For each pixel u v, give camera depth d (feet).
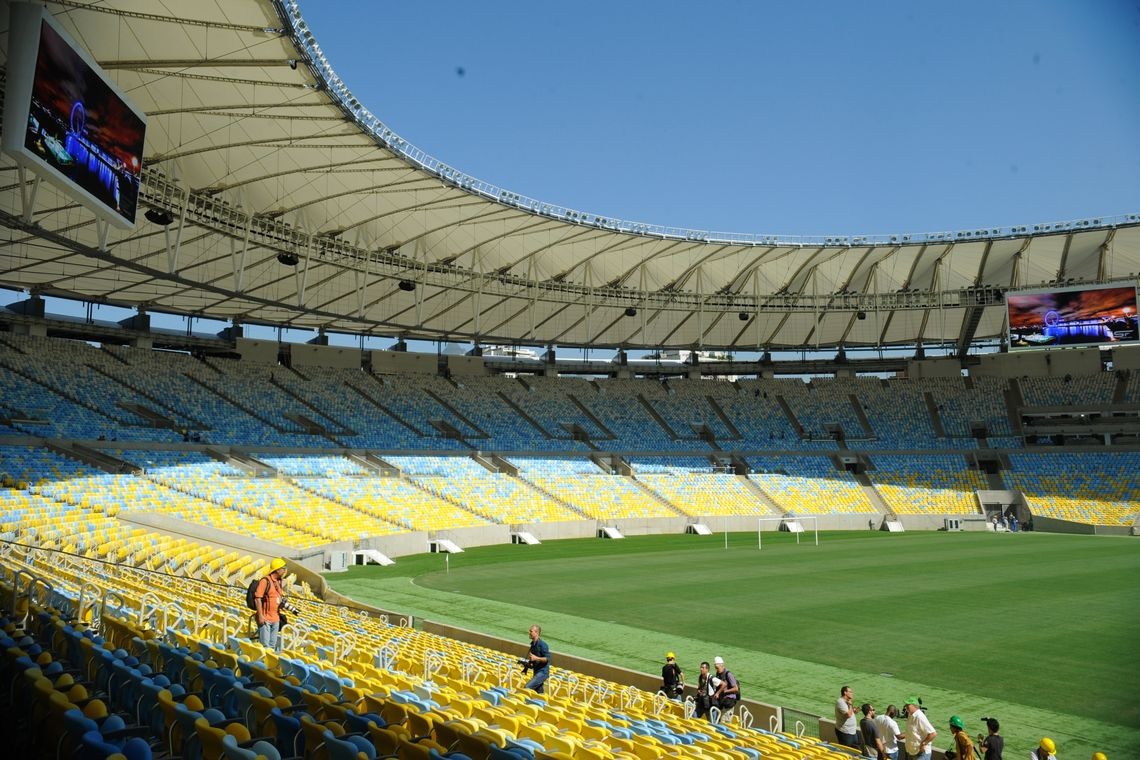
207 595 64.95
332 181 130.21
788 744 42.52
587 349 256.93
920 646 75.05
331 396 212.64
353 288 181.37
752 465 242.37
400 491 177.88
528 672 54.75
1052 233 190.19
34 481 115.96
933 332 257.14
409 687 38.78
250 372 206.59
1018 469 233.35
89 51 84.69
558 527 188.03
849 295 223.92
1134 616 88.84
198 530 115.96
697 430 253.03
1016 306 211.41
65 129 72.38
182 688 29.53
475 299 178.40
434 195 141.49
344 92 101.60
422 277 169.68
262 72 93.91
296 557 118.62
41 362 164.14
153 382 180.96
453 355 251.60
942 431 248.73
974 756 42.27
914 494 231.71
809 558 148.87
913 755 42.04
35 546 78.89
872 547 169.89
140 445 151.64
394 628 72.54
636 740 32.53
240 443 176.14
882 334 259.80
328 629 59.31
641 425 250.16
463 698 36.60
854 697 59.26
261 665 35.37
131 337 193.06
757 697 59.36
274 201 132.57
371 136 111.96
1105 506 213.05
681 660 70.64
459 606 96.68
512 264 182.70
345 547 135.23
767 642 77.41
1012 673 65.26
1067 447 235.20
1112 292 203.21
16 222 86.12
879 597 103.19
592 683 55.83
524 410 242.58
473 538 169.27
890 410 258.16
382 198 140.87
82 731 21.99
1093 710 55.67
